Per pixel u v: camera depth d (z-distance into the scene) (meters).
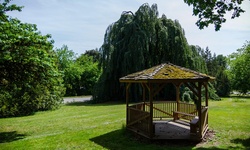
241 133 8.62
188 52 20.14
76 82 34.62
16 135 9.38
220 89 28.77
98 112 15.28
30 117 14.28
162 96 21.00
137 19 20.73
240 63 23.84
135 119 8.55
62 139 8.34
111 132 9.18
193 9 6.97
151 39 20.56
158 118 11.70
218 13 6.76
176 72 7.96
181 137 7.55
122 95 21.75
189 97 18.48
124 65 19.69
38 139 8.46
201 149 6.67
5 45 7.54
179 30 20.27
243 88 23.55
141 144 7.33
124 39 20.72
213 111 14.54
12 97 12.21
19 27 8.72
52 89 10.48
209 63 37.12
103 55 21.03
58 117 13.84
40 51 8.49
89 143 7.69
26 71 8.77
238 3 6.63
